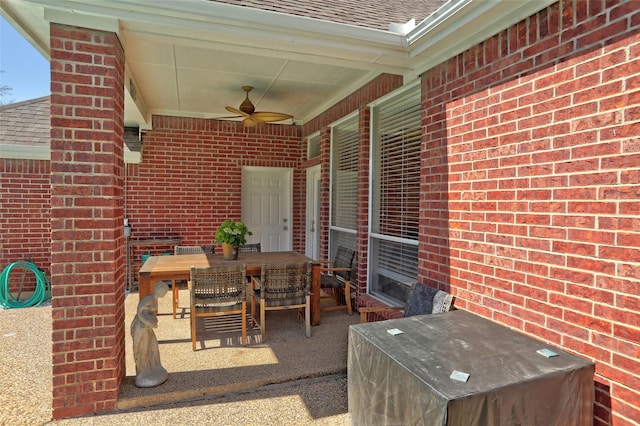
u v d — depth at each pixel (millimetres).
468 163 3062
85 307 2732
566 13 2275
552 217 2355
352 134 5629
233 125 7211
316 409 2869
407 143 4219
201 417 2744
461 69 3141
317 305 4656
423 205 3646
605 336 2053
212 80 5059
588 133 2143
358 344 2473
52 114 2629
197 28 2896
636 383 1903
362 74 4793
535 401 1866
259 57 4227
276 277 4172
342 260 5371
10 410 2797
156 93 5699
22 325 4703
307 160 7387
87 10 2609
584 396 2002
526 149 2535
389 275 4629
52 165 2637
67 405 2717
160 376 3088
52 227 2650
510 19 2629
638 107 1900
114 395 2812
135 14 2730
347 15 3551
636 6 1917
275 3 3295
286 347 3943
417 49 3354
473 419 1719
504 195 2711
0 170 6551
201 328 4547
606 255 2045
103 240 2748
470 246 3037
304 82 5125
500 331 2549
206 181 7066
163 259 4820
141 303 3068
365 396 2361
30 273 6703
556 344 2328
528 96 2523
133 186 6699
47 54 3305
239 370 3381
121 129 2998
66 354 2705
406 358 2090
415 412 1873
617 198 1993
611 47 2029
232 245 4805
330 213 6281
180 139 6906
